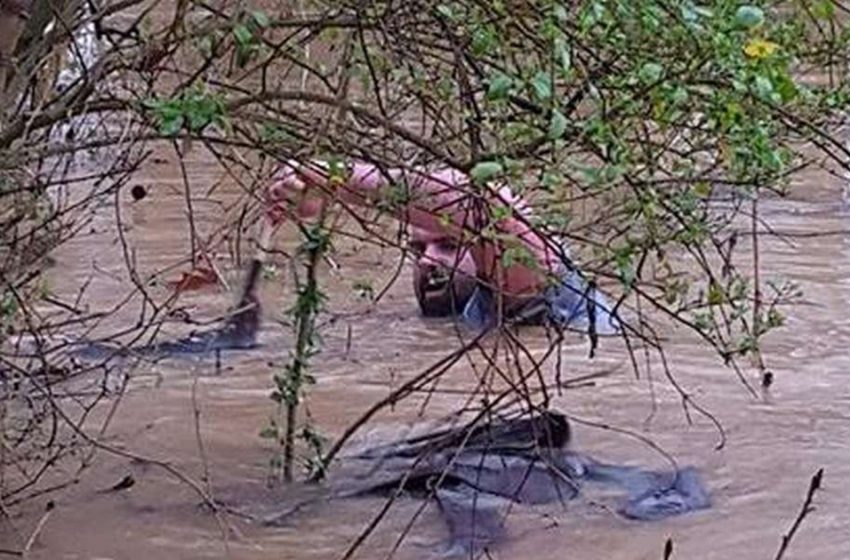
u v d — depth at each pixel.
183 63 6.11
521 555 5.96
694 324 6.98
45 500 6.48
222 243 10.68
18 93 5.66
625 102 5.12
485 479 6.49
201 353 8.42
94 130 6.13
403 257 7.81
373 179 5.84
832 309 9.70
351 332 8.86
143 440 7.23
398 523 6.26
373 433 7.25
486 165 4.88
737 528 6.19
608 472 6.75
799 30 5.44
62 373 7.48
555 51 4.92
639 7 4.86
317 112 6.45
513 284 6.07
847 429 7.45
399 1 5.34
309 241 6.61
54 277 9.90
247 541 6.13
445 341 8.70
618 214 6.94
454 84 5.42
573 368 8.19
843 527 6.20
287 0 5.63
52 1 5.54
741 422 7.52
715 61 5.03
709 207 10.92
